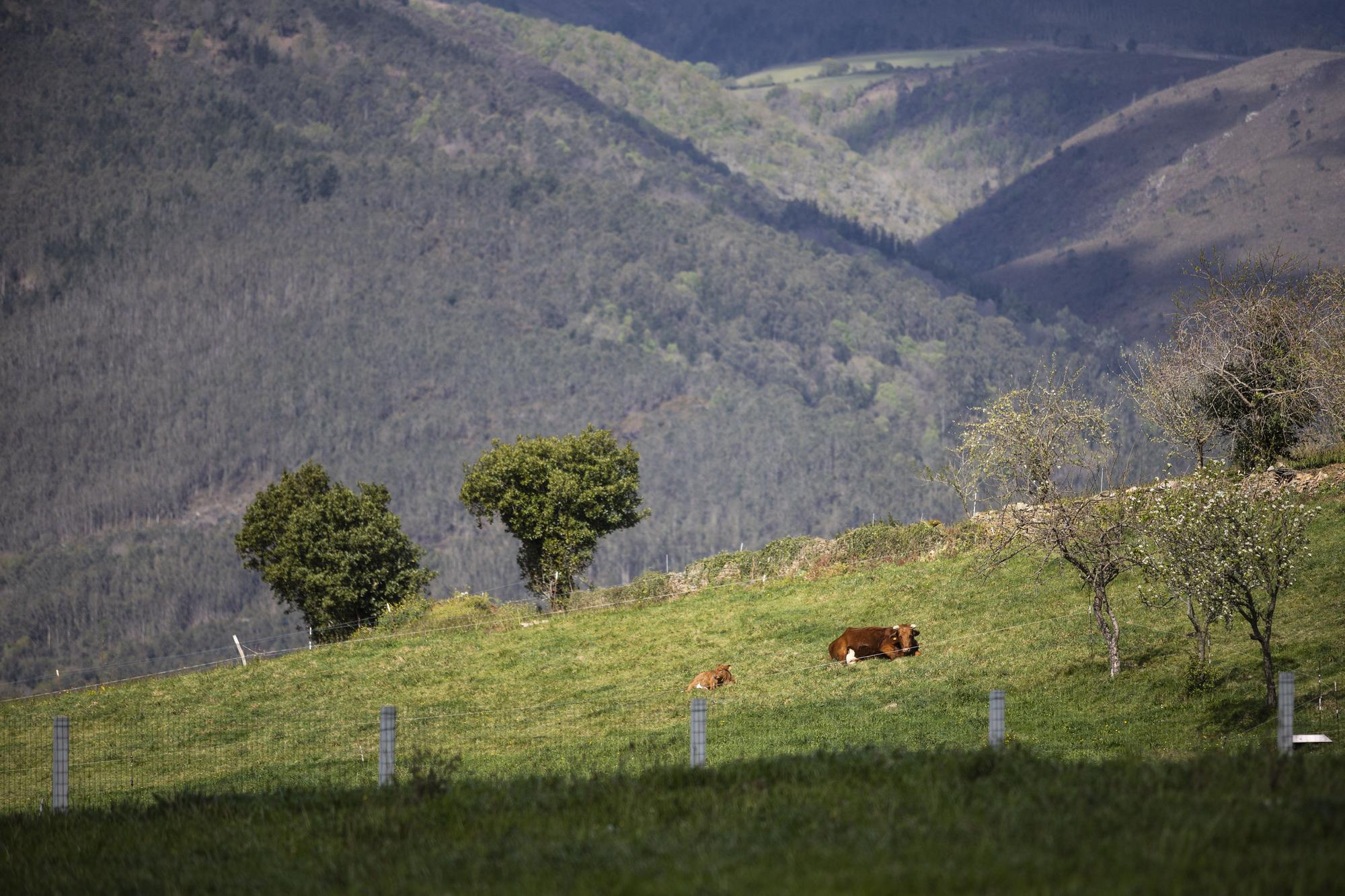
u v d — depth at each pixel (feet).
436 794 48.06
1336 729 68.49
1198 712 79.92
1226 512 77.05
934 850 34.12
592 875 33.96
